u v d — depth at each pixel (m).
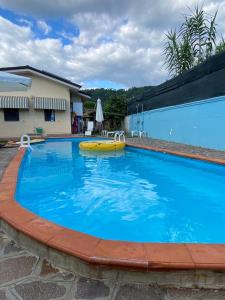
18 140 15.82
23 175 7.21
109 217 4.38
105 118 27.03
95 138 18.89
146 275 2.13
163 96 15.84
